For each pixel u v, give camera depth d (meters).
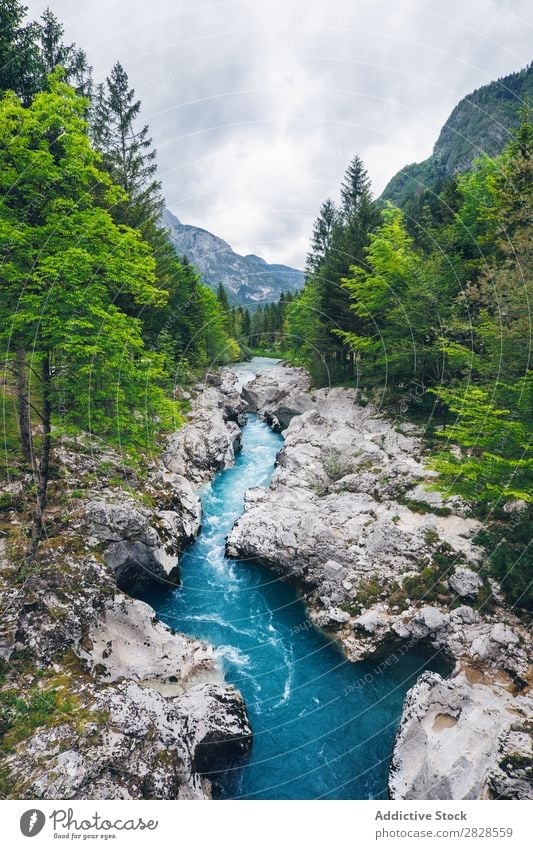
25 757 7.44
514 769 7.63
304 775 9.21
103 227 10.73
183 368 33.62
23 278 9.87
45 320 9.84
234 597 14.94
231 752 9.27
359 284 26.81
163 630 11.99
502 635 11.20
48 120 9.29
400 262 24.77
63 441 16.83
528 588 12.09
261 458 29.00
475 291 16.95
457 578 13.11
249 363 65.31
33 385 14.63
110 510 14.19
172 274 28.83
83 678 9.47
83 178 10.39
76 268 10.12
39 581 10.95
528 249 15.11
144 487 17.98
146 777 7.50
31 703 8.48
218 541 18.31
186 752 8.35
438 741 8.62
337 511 17.70
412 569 14.07
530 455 11.59
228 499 22.38
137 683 9.86
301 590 15.11
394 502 17.80
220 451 26.59
